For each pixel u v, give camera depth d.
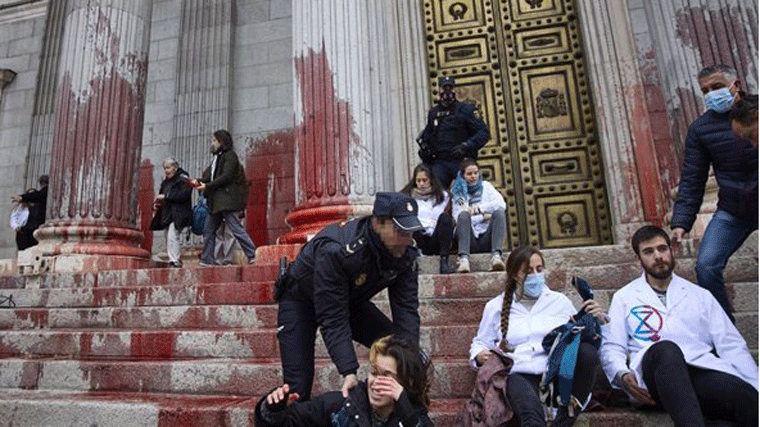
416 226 1.94
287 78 9.88
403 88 8.15
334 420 1.92
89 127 6.92
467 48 8.41
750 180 2.88
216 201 6.05
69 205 6.71
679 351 2.25
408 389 1.87
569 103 7.92
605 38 7.75
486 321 2.74
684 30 5.96
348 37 5.84
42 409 3.02
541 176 7.75
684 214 3.11
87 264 6.29
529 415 2.12
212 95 9.98
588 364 2.33
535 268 2.67
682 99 5.84
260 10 10.45
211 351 3.79
